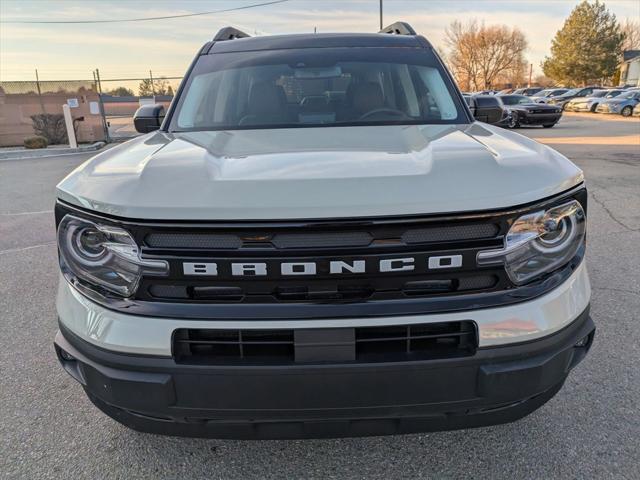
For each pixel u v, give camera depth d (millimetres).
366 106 2727
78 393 2674
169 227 1494
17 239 5609
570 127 20812
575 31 63656
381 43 3148
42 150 15070
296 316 1516
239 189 1538
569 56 64312
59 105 18203
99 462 2158
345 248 1479
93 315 1638
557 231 1638
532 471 2045
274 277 1499
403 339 1562
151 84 24000
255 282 1512
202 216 1479
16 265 4738
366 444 2225
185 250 1511
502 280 1561
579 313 1702
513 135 2172
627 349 2955
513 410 1727
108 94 34156
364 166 1670
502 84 72062
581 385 2607
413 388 1572
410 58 3020
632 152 11898
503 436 2250
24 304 3832
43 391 2693
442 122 2590
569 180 1667
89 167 1878
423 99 2766
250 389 1568
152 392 1589
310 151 1900
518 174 1623
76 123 18266
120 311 1589
